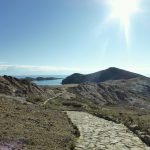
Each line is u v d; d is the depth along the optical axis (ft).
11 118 85.56
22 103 136.98
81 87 362.94
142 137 75.51
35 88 250.16
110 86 445.37
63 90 318.45
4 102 120.67
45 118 96.84
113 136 77.05
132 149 63.77
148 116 148.05
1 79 225.35
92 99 334.03
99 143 67.92
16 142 57.88
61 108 149.48
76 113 131.54
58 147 60.39
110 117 116.78
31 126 78.23
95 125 94.99
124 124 100.48
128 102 389.60
